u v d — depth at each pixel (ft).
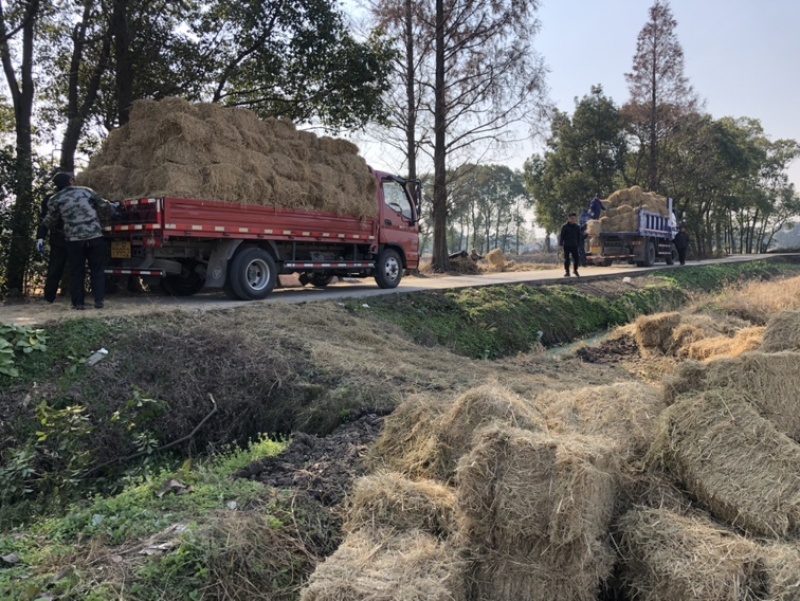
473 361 27.40
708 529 9.57
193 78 44.62
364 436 16.37
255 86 48.75
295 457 15.28
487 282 47.57
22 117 35.35
